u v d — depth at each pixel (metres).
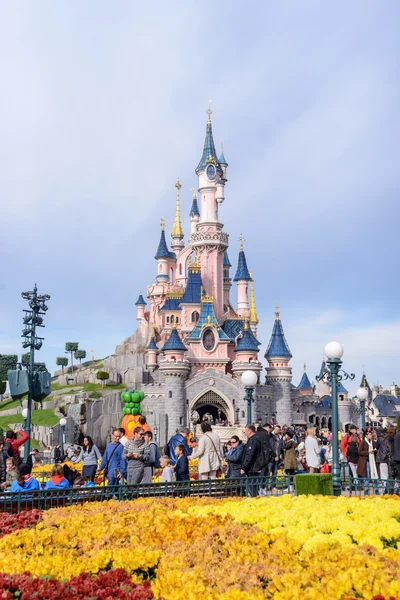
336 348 22.00
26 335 32.09
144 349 129.00
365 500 15.65
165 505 15.71
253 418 99.69
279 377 104.75
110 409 94.31
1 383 120.19
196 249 118.12
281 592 8.95
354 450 25.42
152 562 10.96
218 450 21.67
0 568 10.75
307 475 18.98
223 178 125.12
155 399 98.75
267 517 13.63
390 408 154.25
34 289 32.31
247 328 103.44
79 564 10.83
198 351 103.94
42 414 98.56
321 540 11.61
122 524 13.70
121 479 21.61
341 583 9.07
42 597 9.31
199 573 9.80
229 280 128.62
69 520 13.88
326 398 119.38
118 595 9.51
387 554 10.54
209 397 99.38
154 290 136.00
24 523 14.05
